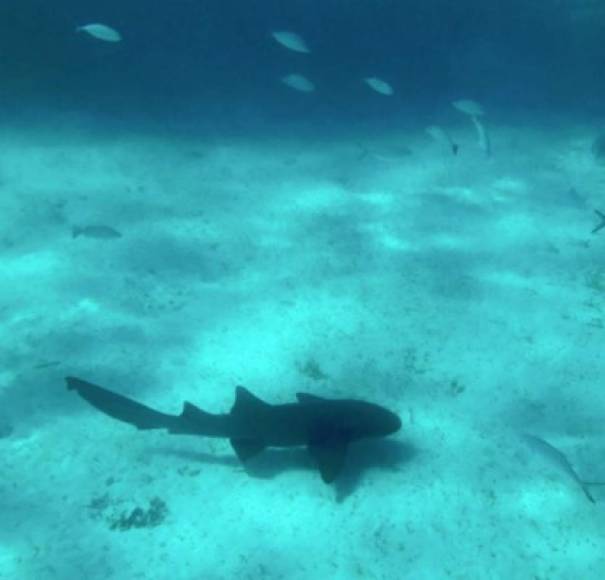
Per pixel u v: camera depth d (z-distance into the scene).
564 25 15.88
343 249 6.21
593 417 4.35
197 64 14.17
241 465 4.04
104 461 4.04
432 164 8.48
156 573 3.46
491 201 7.37
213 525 3.70
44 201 6.82
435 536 3.65
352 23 17.78
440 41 16.80
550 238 6.54
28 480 3.91
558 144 9.60
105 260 5.89
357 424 3.80
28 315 5.16
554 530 3.69
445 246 6.33
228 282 5.68
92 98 10.56
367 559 3.54
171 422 3.79
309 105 11.73
